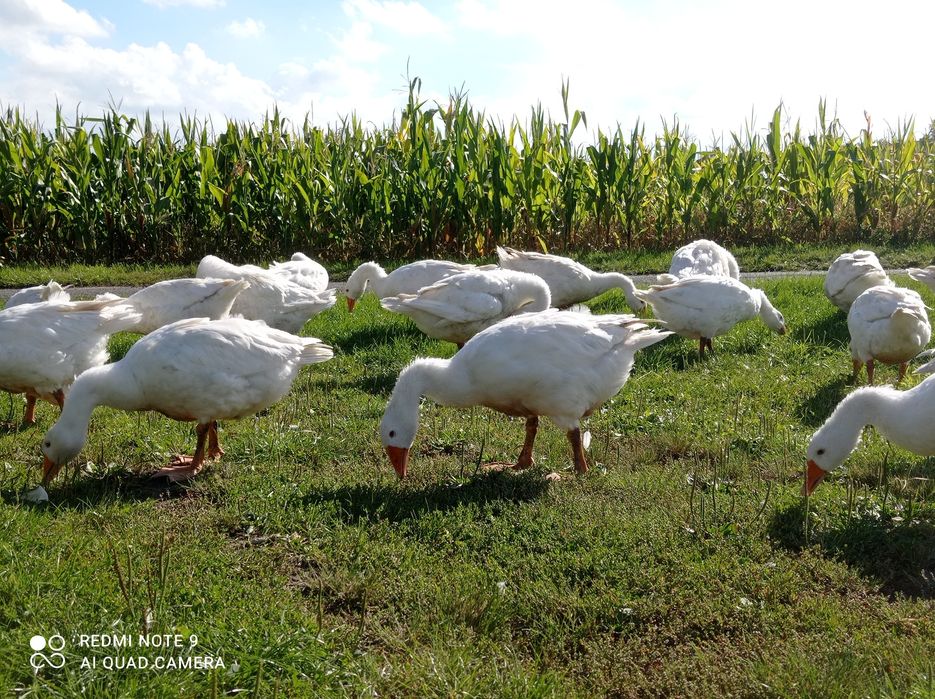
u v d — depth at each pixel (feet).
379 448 21.70
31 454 21.43
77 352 22.99
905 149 62.28
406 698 11.62
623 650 12.91
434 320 29.27
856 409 17.66
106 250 60.80
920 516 17.13
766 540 16.08
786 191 62.95
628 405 25.18
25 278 51.42
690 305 30.63
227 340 19.71
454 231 60.95
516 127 61.16
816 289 42.47
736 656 12.71
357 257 60.39
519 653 13.01
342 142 64.75
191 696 10.99
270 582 14.73
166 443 22.06
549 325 19.62
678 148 63.67
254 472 19.95
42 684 10.90
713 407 24.77
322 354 21.66
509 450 21.81
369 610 14.14
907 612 13.69
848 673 11.81
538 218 60.44
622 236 64.18
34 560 14.11
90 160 62.08
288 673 11.64
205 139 61.72
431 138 62.80
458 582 14.53
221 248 61.36
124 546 15.28
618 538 16.08
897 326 24.89
